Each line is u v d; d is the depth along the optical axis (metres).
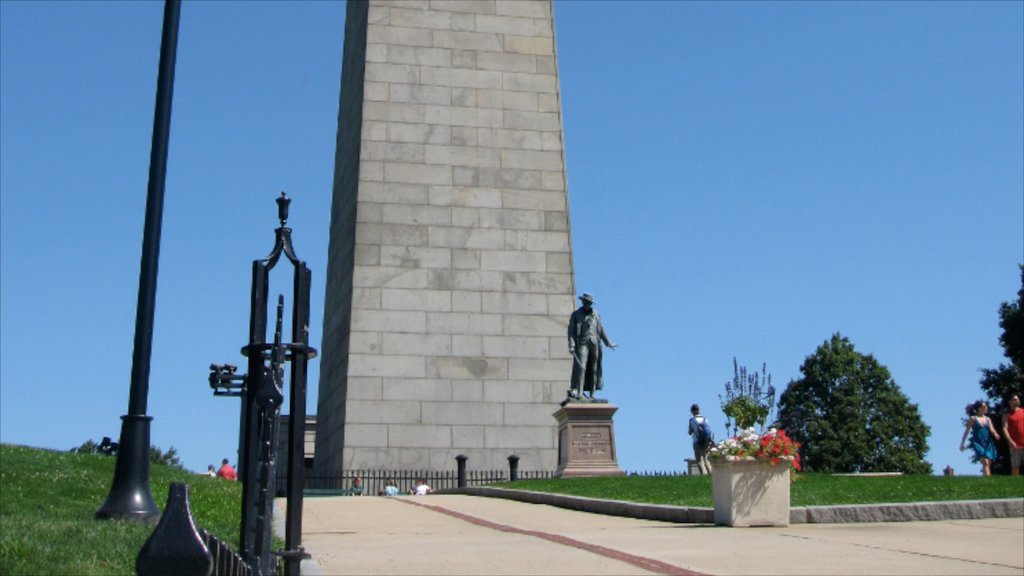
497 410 37.78
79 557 11.71
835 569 10.80
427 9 41.09
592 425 30.28
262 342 8.99
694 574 10.38
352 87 43.09
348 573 10.98
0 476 19.66
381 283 38.16
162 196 15.76
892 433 63.31
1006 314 57.00
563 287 39.31
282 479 35.09
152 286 15.52
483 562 11.64
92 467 23.55
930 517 15.81
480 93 40.59
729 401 35.81
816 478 21.95
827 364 64.25
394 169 39.28
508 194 39.81
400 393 37.31
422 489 34.41
